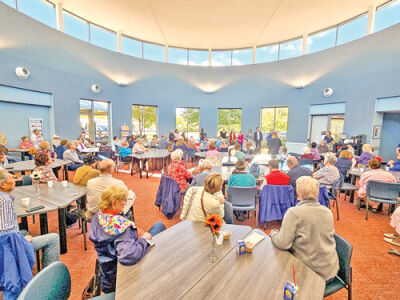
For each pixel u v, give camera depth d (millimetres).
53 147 7027
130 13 8367
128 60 10461
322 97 9281
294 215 1484
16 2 6578
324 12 8070
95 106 9602
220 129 12320
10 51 6207
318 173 3832
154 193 4844
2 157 3307
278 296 1056
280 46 10906
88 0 7547
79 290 2002
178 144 7254
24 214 2047
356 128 8062
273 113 11258
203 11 8094
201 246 1508
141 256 1341
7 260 1490
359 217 3686
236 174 3143
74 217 3129
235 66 11711
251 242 1535
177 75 11727
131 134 10867
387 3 7422
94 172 3107
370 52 7543
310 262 1437
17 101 6551
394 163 4672
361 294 1972
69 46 8188
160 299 1027
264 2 7434
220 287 1112
